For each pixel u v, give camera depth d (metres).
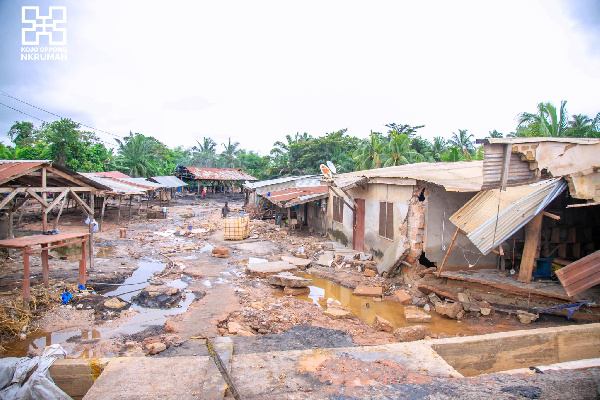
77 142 38.72
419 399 4.19
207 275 12.93
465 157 42.88
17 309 8.22
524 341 6.00
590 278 6.37
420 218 11.43
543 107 29.55
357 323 8.67
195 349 6.58
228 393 4.36
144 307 9.68
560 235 10.64
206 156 90.44
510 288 9.22
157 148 68.88
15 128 47.41
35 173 11.51
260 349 6.54
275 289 11.51
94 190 13.25
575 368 5.18
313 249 17.33
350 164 49.78
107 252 16.47
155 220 29.14
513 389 4.43
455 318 9.15
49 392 4.62
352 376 4.76
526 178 5.93
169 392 4.35
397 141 40.38
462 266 11.30
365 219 15.73
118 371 4.82
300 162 56.88
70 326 8.08
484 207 9.34
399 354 5.39
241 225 20.64
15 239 9.33
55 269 12.48
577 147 6.00
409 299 10.44
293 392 4.36
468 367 5.81
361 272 13.42
